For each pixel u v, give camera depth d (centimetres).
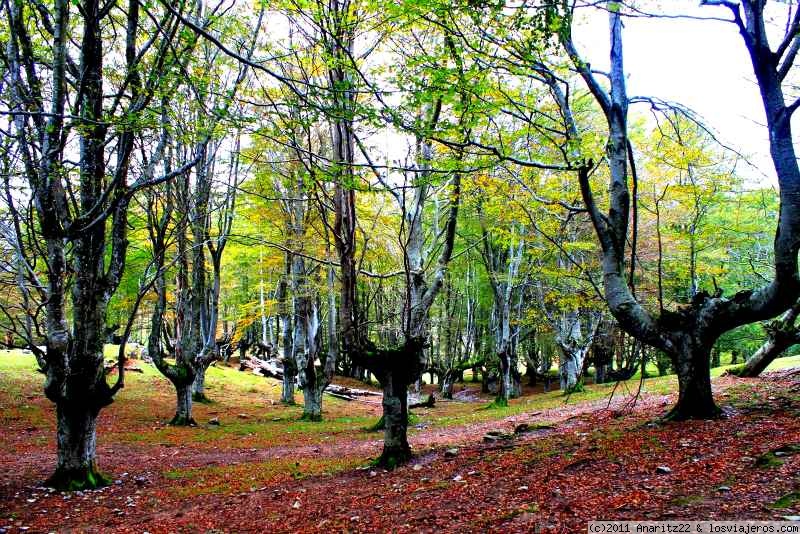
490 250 2384
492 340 3453
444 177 807
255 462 1209
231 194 1772
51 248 886
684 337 823
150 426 1758
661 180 1495
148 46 832
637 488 546
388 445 980
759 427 697
